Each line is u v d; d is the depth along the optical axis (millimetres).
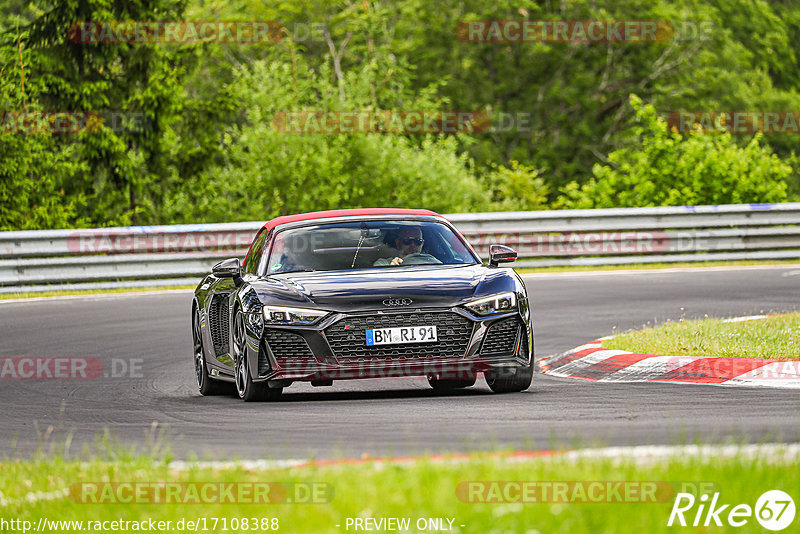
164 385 28672
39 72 86500
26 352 35250
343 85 93875
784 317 33812
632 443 16641
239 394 24734
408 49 132500
